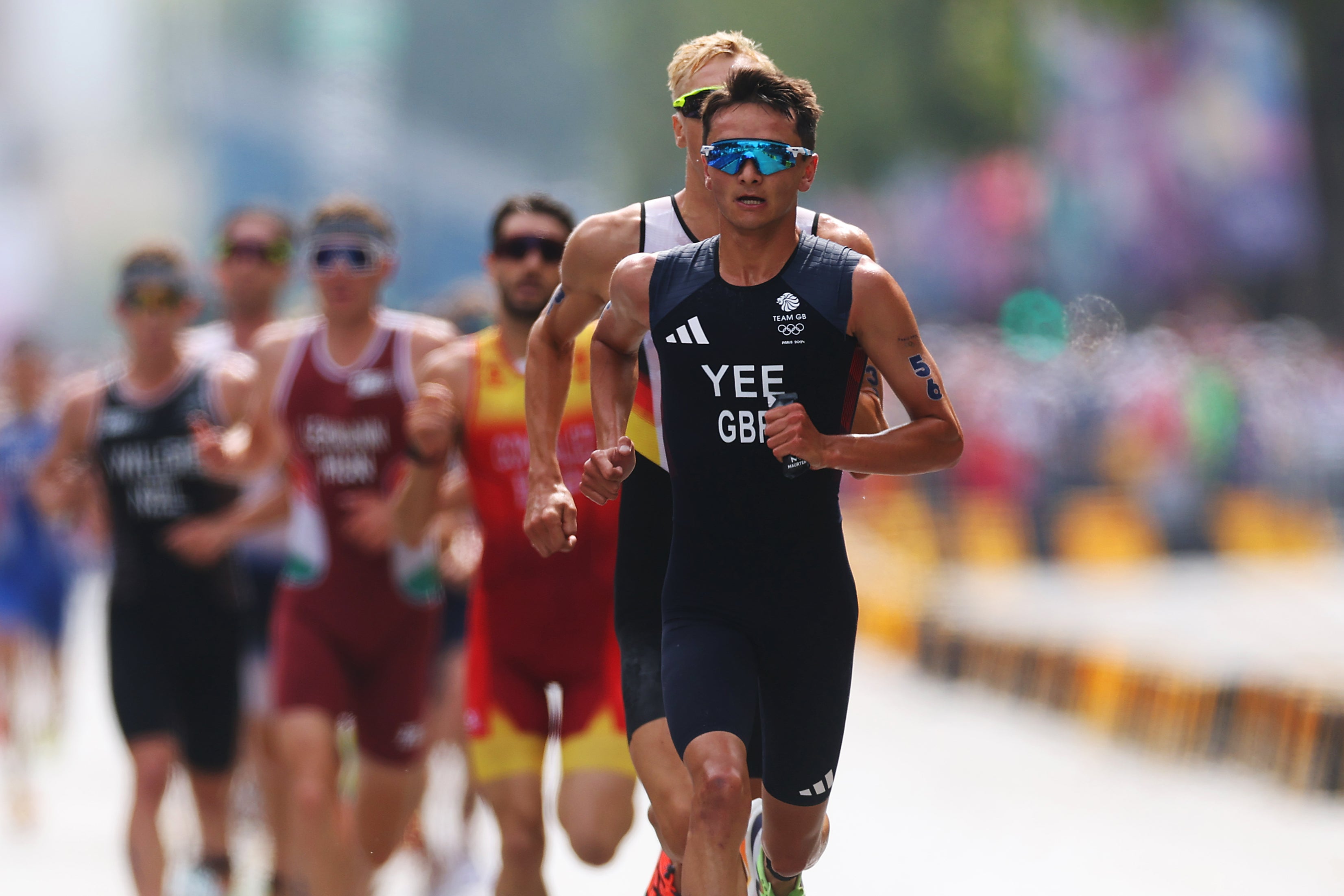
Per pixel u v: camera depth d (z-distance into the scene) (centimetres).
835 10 14175
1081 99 12294
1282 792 3158
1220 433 7262
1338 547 6856
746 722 1357
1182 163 11850
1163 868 2575
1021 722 4000
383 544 2112
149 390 2364
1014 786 3269
